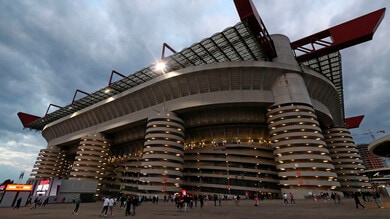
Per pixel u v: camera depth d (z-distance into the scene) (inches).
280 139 2031.3
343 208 823.1
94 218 637.3
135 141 3080.7
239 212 792.3
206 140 2620.6
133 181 2689.5
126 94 2689.5
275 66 2193.7
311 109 2082.9
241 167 2226.9
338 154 2655.0
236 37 2124.8
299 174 1792.6
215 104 2222.0
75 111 3563.0
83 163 2775.6
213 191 2155.5
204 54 2349.9
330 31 2361.0
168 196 1946.4
